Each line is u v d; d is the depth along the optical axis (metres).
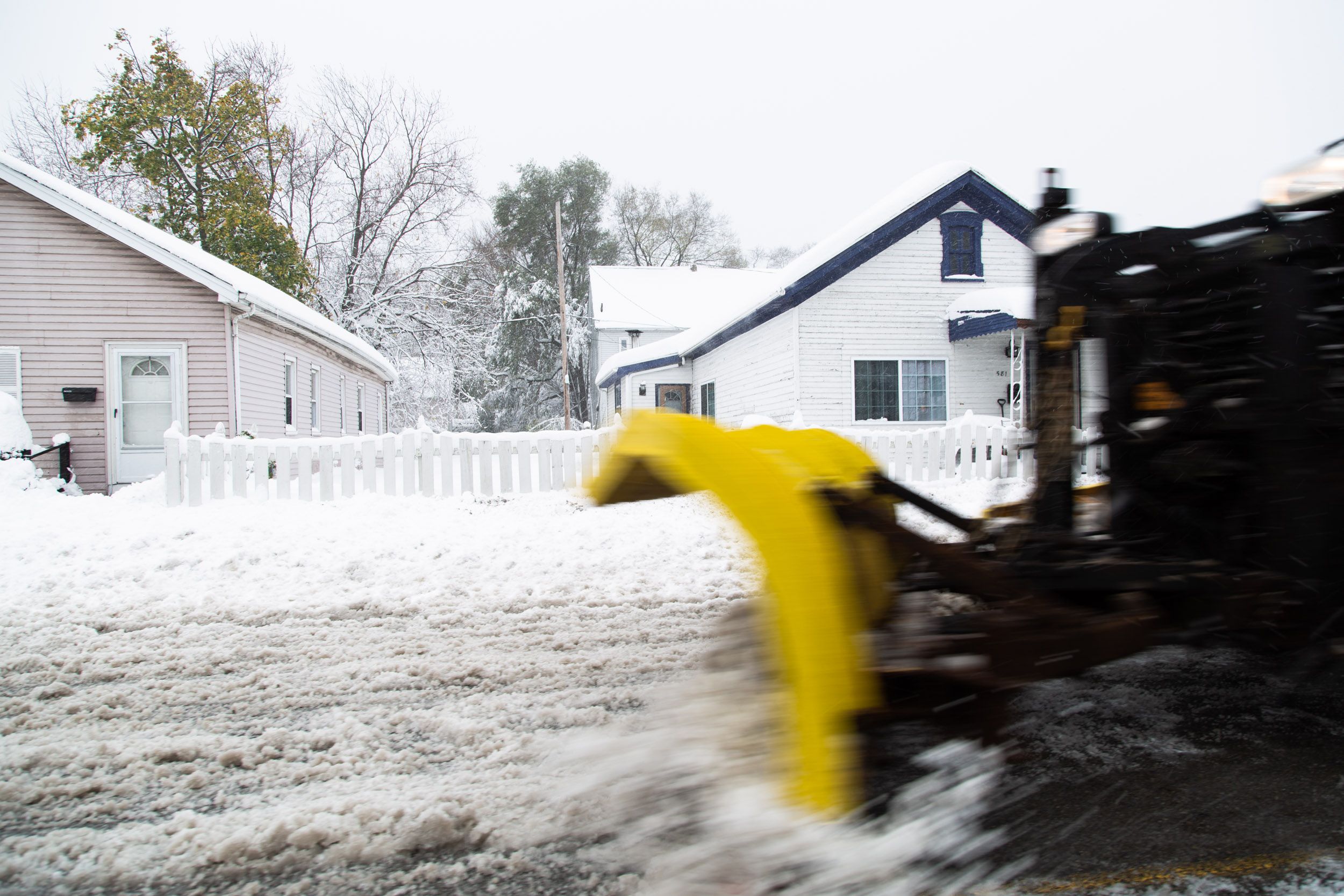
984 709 1.99
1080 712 3.10
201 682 3.59
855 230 15.55
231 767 2.72
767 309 16.14
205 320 14.02
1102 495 2.96
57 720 3.15
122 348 13.79
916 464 10.73
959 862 2.01
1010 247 16.53
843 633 1.86
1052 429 2.72
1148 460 2.81
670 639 4.17
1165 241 2.70
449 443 9.33
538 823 2.29
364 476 9.16
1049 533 2.57
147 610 4.89
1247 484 2.53
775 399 16.91
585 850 2.15
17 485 11.88
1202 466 2.57
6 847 2.23
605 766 2.54
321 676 3.64
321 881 2.06
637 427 1.95
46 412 13.62
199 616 4.74
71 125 28.02
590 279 36.56
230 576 5.80
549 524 7.47
